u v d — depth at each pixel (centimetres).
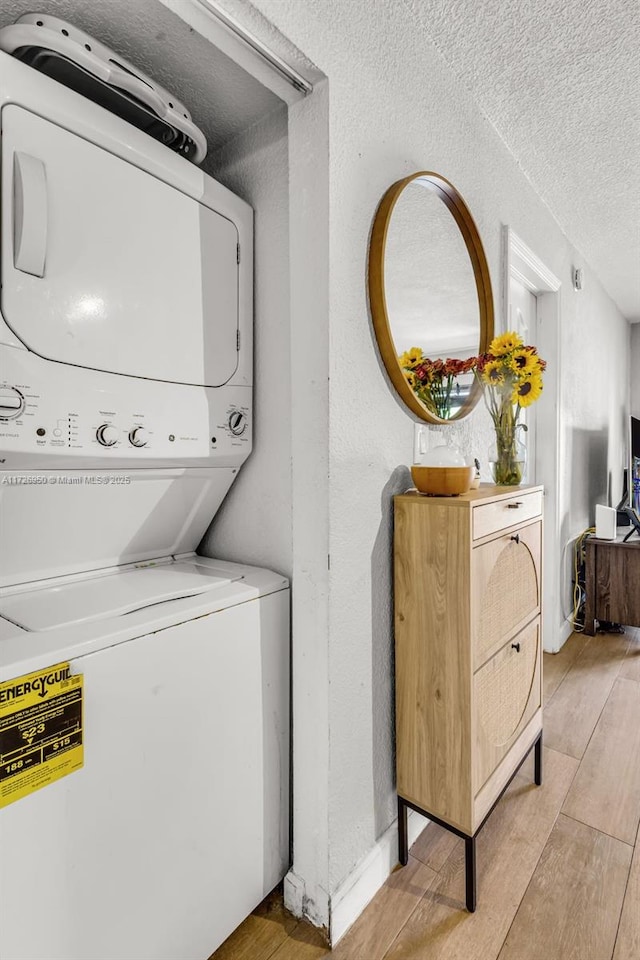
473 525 114
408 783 128
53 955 77
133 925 89
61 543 105
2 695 70
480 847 138
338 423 110
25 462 87
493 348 152
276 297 128
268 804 117
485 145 180
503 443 159
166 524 129
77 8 97
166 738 93
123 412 100
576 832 143
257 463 134
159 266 107
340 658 113
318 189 107
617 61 153
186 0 84
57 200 87
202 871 102
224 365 124
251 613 111
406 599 125
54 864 77
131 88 98
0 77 79
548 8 132
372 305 119
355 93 112
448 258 153
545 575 275
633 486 366
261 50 96
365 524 120
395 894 124
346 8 109
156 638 91
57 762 77
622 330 465
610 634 305
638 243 298
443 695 120
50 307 87
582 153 204
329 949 110
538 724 161
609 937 111
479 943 111
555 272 263
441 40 142
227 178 139
